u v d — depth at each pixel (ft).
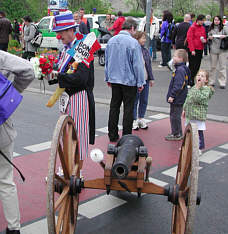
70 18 12.28
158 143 19.93
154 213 12.50
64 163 9.68
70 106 13.02
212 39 33.47
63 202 9.54
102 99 30.04
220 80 33.94
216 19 33.14
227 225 11.86
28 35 43.01
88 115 13.32
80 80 12.28
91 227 11.61
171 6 105.70
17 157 17.63
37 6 106.01
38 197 13.57
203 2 108.06
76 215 11.17
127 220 12.03
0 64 9.19
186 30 39.04
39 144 19.56
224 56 33.19
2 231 11.23
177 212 9.75
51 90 34.53
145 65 21.40
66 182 9.78
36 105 28.40
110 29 48.32
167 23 45.06
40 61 11.94
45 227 11.51
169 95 19.69
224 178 15.56
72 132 11.04
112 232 11.36
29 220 11.93
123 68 18.29
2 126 9.40
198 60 35.17
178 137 20.40
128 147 9.98
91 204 13.05
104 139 20.56
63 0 56.65
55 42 61.26
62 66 12.62
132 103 18.89
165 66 46.55
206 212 12.64
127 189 9.68
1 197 10.03
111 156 9.95
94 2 100.37
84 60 12.28
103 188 9.81
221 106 27.68
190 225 8.11
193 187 8.11
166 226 11.71
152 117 25.39
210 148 19.24
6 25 46.09
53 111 26.61
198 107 17.47
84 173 15.83
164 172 15.99
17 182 14.84
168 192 9.53
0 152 9.44
